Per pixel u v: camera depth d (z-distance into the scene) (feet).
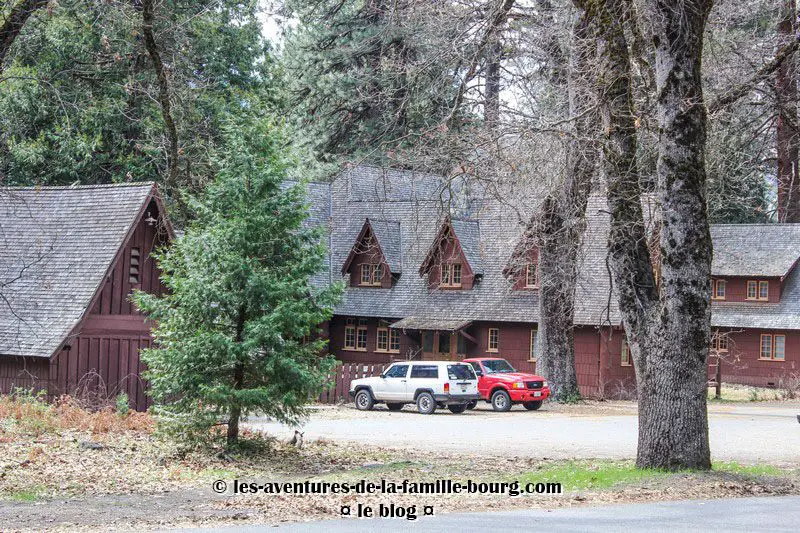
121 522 46.24
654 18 61.77
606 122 65.31
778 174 128.77
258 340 70.95
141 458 70.64
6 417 89.56
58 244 119.24
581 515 48.14
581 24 81.00
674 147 61.41
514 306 168.35
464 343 172.45
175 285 73.72
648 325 63.57
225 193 74.84
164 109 84.69
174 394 74.23
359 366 151.64
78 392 110.11
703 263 61.98
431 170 93.09
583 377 163.84
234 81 175.52
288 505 52.37
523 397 130.93
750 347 197.57
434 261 174.70
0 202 123.24
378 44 162.91
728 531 43.34
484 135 83.15
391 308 175.63
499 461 74.23
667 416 62.54
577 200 96.48
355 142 172.45
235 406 71.77
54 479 59.72
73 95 138.51
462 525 44.98
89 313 112.27
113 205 120.88
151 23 80.07
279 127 76.95
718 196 86.58
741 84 69.05
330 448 82.58
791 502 52.75
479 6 88.17
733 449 84.84
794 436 97.04
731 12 76.59
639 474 61.31
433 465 71.36
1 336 108.99
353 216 184.24
